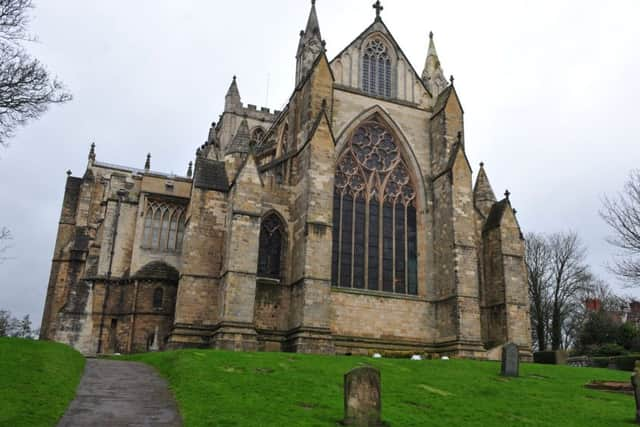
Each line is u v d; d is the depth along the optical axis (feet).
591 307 335.67
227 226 172.96
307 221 168.04
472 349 172.86
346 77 207.31
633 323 285.84
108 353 203.72
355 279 184.14
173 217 232.12
